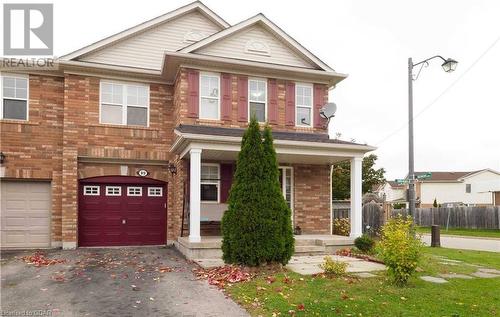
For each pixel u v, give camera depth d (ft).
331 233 51.03
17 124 45.57
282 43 50.90
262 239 30.91
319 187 51.19
